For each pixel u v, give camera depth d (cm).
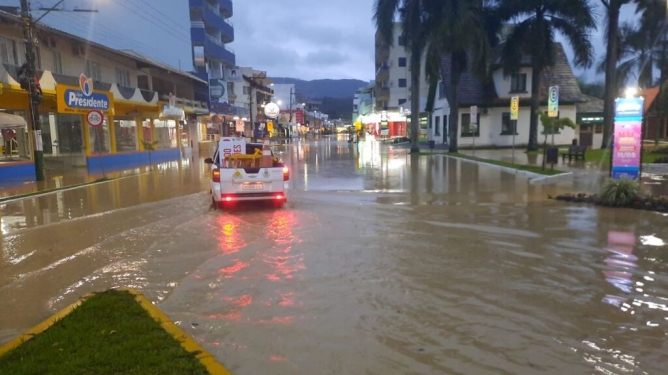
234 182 1118
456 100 3022
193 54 4744
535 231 873
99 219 1058
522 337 445
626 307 514
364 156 3114
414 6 2884
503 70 3198
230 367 393
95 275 651
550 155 1820
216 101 5081
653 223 927
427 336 450
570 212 1050
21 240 869
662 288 571
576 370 386
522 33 2892
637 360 402
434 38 2747
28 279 642
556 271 638
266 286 591
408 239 820
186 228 938
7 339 460
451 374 382
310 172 2058
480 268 654
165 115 3062
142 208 1194
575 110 3556
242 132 5906
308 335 453
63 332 430
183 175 2078
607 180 1157
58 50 2364
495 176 1789
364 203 1205
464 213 1056
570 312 502
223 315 502
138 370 362
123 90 2597
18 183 1748
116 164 2631
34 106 1769
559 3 2711
